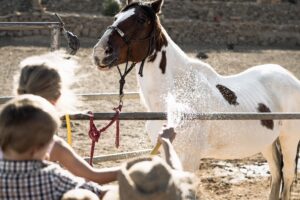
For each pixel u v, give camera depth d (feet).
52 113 12.48
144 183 11.04
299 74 106.52
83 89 78.18
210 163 47.19
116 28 25.68
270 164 33.42
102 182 15.29
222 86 28.78
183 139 25.52
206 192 39.99
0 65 96.02
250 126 28.89
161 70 26.58
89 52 119.55
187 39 159.94
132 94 31.58
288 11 180.45
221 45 157.17
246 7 177.58
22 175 12.25
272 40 165.89
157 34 26.32
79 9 169.17
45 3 168.55
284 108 32.24
